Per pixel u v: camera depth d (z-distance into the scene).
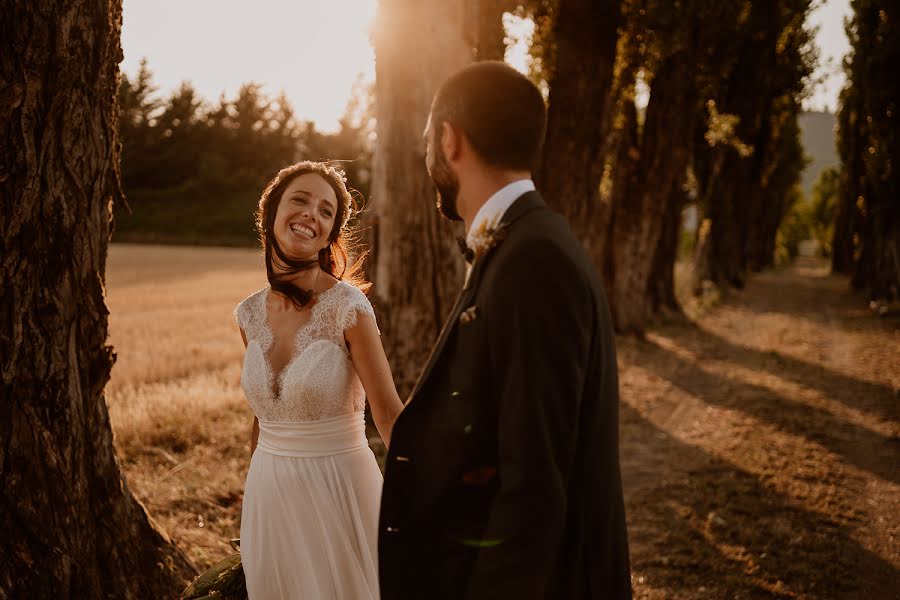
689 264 31.86
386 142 6.61
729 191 24.67
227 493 5.00
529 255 1.35
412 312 6.73
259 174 73.69
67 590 2.56
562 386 1.29
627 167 13.59
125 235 57.22
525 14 10.32
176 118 70.44
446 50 6.50
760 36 21.22
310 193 2.39
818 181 66.50
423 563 1.51
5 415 2.44
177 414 6.85
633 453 6.63
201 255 45.69
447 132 1.53
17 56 2.32
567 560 1.39
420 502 1.51
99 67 2.57
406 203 6.62
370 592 2.36
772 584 4.08
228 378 8.97
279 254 2.39
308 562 2.27
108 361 2.76
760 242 39.09
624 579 1.48
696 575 4.19
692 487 5.69
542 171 11.59
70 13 2.42
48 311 2.50
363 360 2.31
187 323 15.00
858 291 26.28
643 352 12.20
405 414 1.54
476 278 1.48
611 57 11.27
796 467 6.24
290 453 2.31
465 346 1.45
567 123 11.31
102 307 2.71
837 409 8.43
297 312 2.36
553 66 11.22
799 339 14.22
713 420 7.87
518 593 1.25
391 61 6.52
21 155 2.37
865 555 4.52
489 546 1.29
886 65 18.86
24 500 2.48
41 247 2.46
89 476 2.73
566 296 1.32
